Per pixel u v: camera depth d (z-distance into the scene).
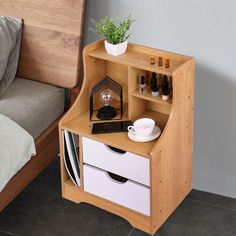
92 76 3.47
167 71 3.19
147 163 3.19
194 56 3.41
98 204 3.48
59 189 3.71
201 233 3.41
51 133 3.57
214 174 3.60
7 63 3.62
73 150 3.45
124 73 3.48
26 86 3.65
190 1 3.31
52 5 3.54
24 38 3.66
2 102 3.50
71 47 3.56
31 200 3.64
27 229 3.46
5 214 3.55
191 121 3.40
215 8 3.27
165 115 3.45
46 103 3.54
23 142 3.28
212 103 3.46
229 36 3.29
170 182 3.37
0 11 3.67
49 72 3.66
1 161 3.18
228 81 3.38
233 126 3.46
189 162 3.50
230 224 3.46
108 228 3.45
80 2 3.47
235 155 3.52
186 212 3.53
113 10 3.51
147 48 3.35
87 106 3.51
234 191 3.60
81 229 3.46
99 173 3.40
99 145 3.32
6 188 3.30
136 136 3.28
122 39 3.34
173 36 3.42
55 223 3.50
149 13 3.43
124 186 3.34
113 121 3.41
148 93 3.33
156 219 3.34
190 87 3.30
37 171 3.53
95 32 3.56
